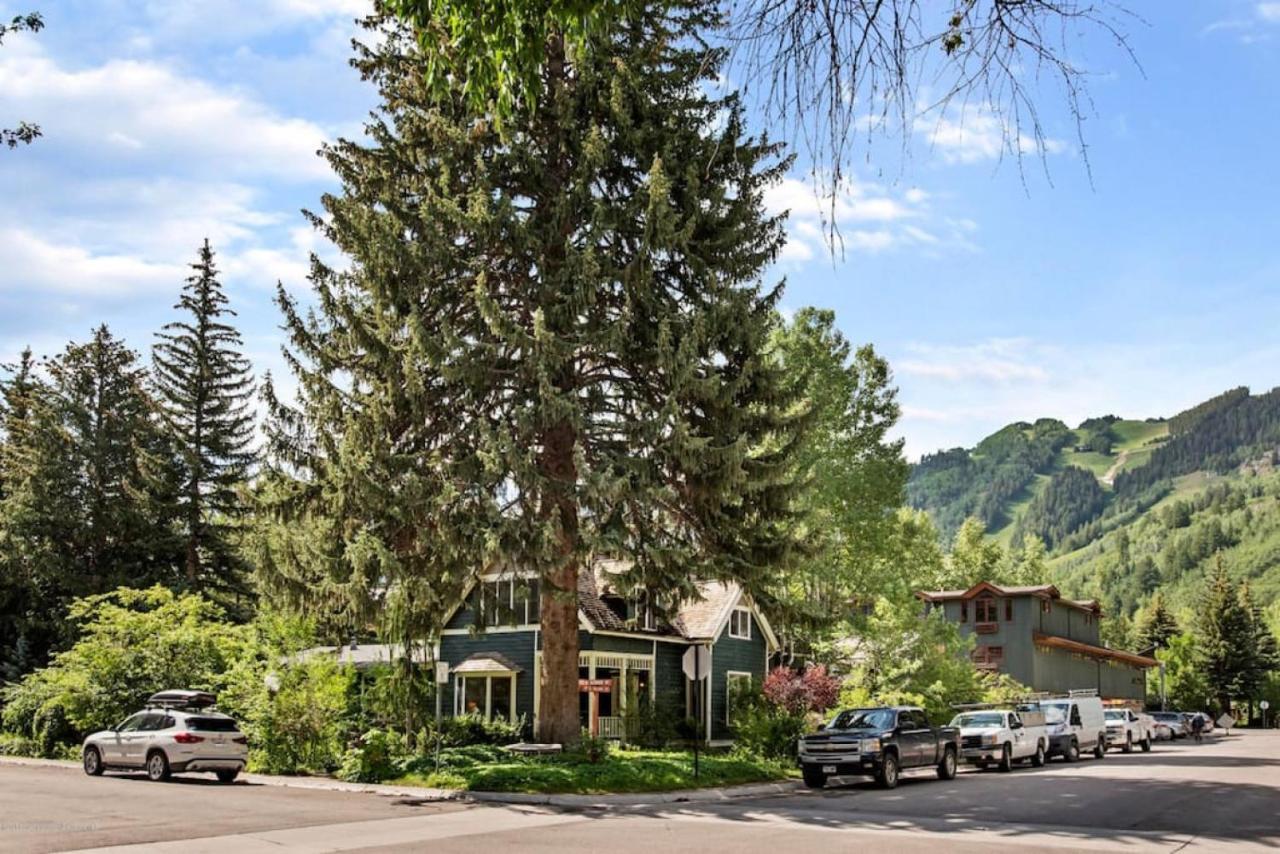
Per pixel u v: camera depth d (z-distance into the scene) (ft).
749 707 110.11
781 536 91.35
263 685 89.40
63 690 109.81
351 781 80.84
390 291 86.33
